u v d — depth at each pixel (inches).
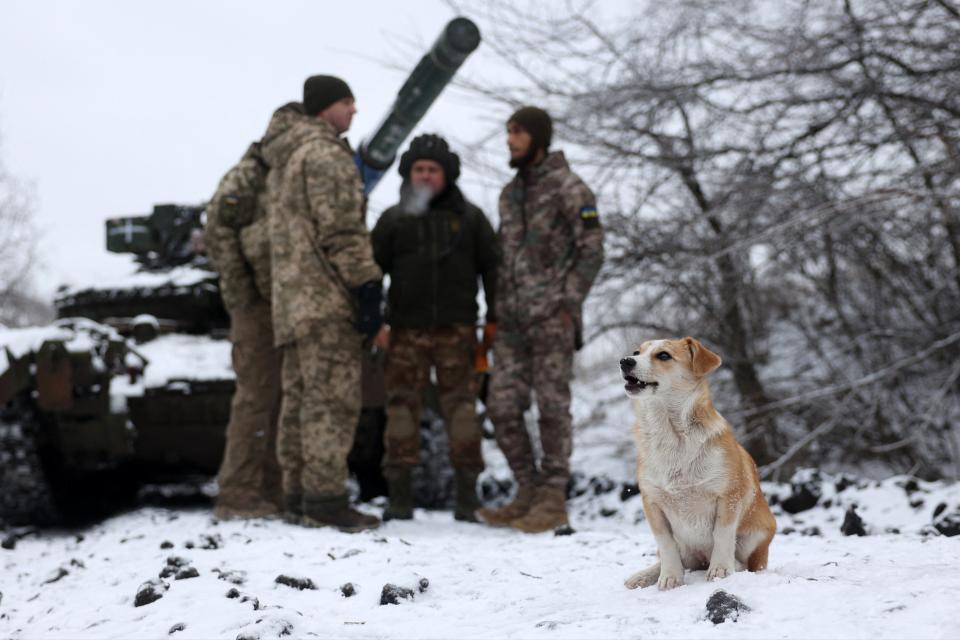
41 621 141.6
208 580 150.3
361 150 269.4
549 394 229.9
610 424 431.8
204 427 269.4
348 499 221.0
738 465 126.6
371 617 126.0
